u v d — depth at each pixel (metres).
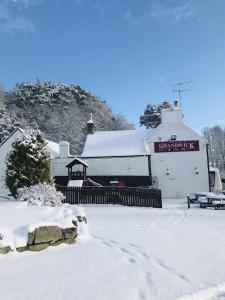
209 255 7.54
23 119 69.94
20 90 84.31
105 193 23.95
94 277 6.00
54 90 84.62
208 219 14.07
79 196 23.84
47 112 76.06
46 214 9.03
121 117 90.62
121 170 35.38
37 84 87.38
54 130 71.00
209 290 5.48
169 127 36.72
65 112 76.19
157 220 13.32
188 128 36.47
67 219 8.60
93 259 7.07
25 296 5.16
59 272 6.23
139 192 23.73
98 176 35.50
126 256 7.36
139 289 5.46
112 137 39.50
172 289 5.47
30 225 7.61
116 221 12.59
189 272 6.35
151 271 6.38
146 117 73.75
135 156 35.44
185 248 8.16
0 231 7.18
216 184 37.59
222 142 72.06
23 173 17.11
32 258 7.02
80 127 73.12
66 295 5.21
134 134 39.31
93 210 18.42
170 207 23.67
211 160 73.12
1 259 6.79
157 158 36.22
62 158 35.78
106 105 95.25
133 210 18.91
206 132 76.88
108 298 5.11
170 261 7.05
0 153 34.75
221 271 6.43
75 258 7.12
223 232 10.42
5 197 21.05
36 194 12.58
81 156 36.06
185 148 36.06
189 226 11.55
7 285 5.57
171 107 37.62
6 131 56.75
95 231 10.05
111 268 6.52
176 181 35.59
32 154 17.33
